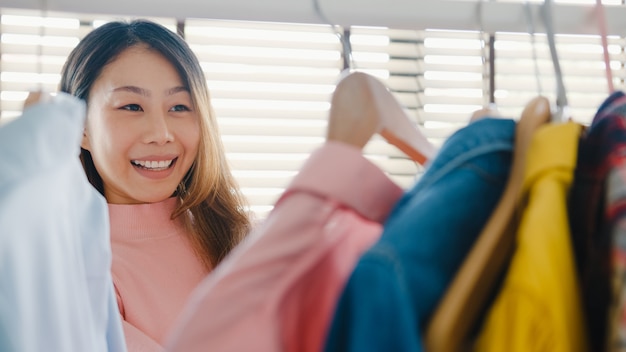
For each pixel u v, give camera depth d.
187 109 1.06
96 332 0.67
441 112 1.59
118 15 0.87
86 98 1.04
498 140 0.53
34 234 0.51
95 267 0.67
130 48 1.02
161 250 1.08
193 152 1.07
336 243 0.56
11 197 0.47
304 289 0.52
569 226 0.52
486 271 0.46
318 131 1.70
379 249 0.45
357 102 0.54
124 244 1.07
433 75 1.59
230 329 0.46
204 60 1.63
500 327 0.45
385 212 0.54
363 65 1.59
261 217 1.66
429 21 0.86
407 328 0.43
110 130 1.01
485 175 0.52
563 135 0.50
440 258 0.47
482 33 0.86
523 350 0.43
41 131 0.51
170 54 1.03
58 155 0.54
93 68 1.03
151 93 1.01
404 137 0.59
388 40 1.60
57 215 0.55
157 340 1.03
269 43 1.65
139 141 1.01
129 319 1.03
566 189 0.49
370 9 0.85
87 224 0.65
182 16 0.86
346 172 0.52
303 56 1.65
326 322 0.54
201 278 1.10
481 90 1.60
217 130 1.14
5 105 1.59
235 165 1.70
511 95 1.47
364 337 0.43
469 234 0.49
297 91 1.67
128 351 0.98
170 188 1.06
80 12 0.87
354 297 0.44
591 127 0.52
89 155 1.11
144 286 1.05
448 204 0.49
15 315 0.49
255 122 1.69
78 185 0.61
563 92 0.61
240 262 0.48
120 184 1.04
